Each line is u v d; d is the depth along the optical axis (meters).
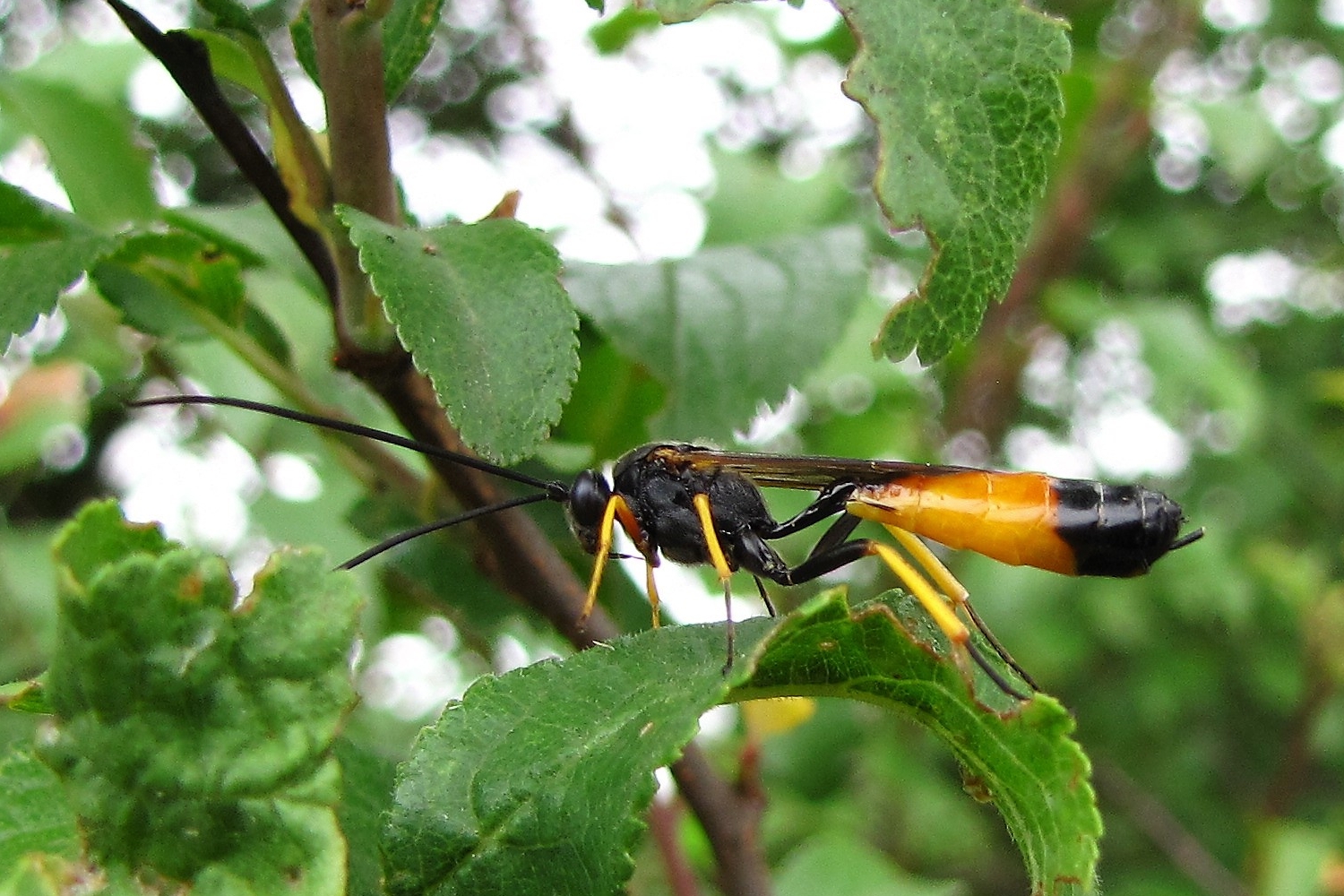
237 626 0.09
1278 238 0.25
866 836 0.15
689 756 0.10
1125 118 0.16
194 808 0.09
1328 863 0.14
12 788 0.09
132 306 0.10
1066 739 0.09
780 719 0.11
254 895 0.08
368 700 0.13
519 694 0.09
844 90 0.09
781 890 0.12
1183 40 0.16
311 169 0.09
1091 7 0.16
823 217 0.13
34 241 0.10
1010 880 0.21
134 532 0.09
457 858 0.09
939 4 0.09
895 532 0.10
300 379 0.11
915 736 0.16
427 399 0.10
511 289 0.09
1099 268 0.23
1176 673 0.22
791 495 0.12
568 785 0.09
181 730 0.09
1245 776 0.24
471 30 0.24
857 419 0.13
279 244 0.11
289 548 0.09
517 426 0.09
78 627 0.08
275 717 0.09
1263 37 0.23
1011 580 0.17
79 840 0.09
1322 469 0.24
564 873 0.09
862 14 0.09
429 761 0.09
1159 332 0.15
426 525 0.10
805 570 0.11
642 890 0.13
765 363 0.11
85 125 0.11
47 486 0.14
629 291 0.11
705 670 0.09
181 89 0.09
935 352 0.09
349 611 0.09
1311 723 0.15
